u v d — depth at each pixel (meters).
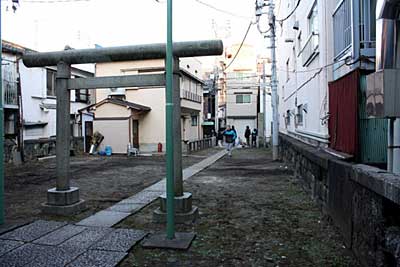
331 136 6.74
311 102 8.96
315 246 4.18
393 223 2.88
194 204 6.47
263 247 4.19
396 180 2.77
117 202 6.66
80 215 5.67
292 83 13.12
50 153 16.33
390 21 3.66
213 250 4.11
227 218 5.48
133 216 5.66
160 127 19.28
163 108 19.25
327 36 7.27
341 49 6.47
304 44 9.77
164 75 5.48
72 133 18.91
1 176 5.05
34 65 6.00
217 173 10.82
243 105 31.42
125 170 11.63
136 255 3.98
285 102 16.16
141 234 4.64
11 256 3.89
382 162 5.03
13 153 13.53
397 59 3.70
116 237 4.52
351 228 3.89
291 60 13.27
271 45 14.73
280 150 16.36
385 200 2.91
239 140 27.08
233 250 4.10
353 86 5.27
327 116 6.96
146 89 19.38
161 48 5.40
